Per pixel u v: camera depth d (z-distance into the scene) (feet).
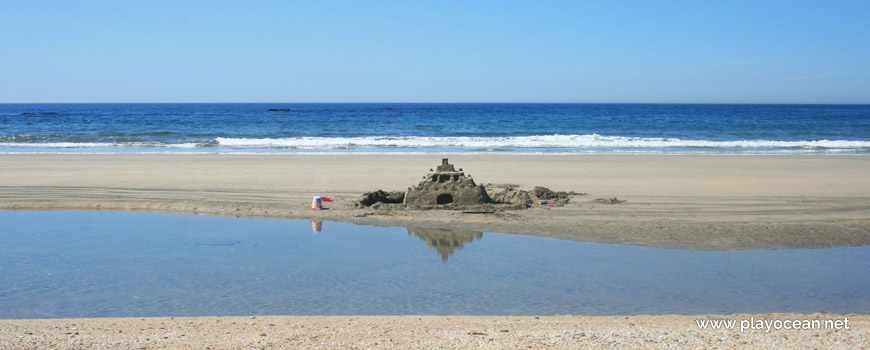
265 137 163.32
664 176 84.64
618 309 33.45
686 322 29.66
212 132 178.50
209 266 42.32
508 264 42.96
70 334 26.76
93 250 46.73
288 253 46.03
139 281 38.70
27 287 37.40
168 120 249.14
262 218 58.90
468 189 62.80
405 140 149.79
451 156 110.83
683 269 41.70
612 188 74.13
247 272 40.86
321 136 168.76
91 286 37.65
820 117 316.81
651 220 56.34
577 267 42.16
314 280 39.01
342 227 55.06
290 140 146.20
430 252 46.44
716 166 96.12
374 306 33.94
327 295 35.91
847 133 183.11
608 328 28.12
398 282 38.58
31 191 71.10
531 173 87.92
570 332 27.22
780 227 53.67
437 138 154.40
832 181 79.71
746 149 132.16
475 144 141.59
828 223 55.01
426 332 27.30
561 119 290.76
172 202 65.21
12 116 321.32
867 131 191.31
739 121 261.03
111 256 45.01
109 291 36.65
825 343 25.40
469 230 53.62
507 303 34.45
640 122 253.24
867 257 44.96
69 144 134.62
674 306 34.01
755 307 33.88
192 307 33.71
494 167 94.68
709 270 41.47
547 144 141.90
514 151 125.39
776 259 44.42
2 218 58.59
